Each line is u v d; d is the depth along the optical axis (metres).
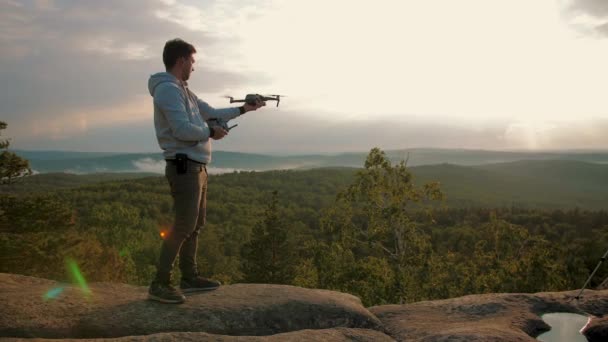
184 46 3.72
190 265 4.17
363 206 26.58
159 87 3.57
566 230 105.44
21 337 3.00
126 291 4.09
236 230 99.12
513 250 28.30
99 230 62.31
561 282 25.70
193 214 3.68
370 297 23.80
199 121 3.76
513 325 3.77
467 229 53.91
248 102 4.28
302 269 29.14
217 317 3.49
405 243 26.09
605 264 28.38
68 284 4.26
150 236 68.94
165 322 3.37
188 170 3.61
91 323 3.24
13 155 18.77
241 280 36.38
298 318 3.70
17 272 18.14
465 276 25.69
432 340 3.29
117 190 155.75
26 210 18.67
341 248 26.05
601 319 3.88
